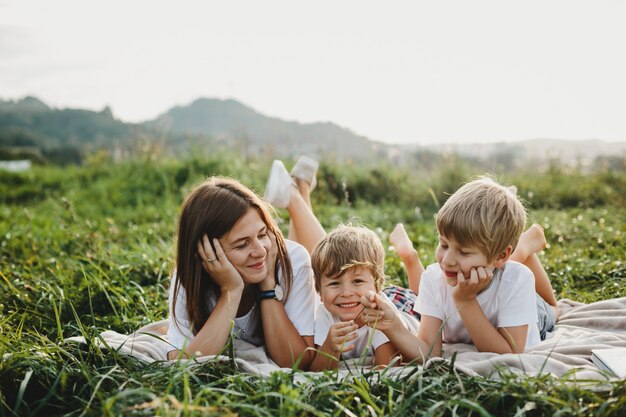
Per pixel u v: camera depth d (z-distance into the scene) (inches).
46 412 80.6
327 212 269.3
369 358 101.8
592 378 81.6
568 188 331.0
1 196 371.9
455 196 93.3
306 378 80.8
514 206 92.7
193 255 98.2
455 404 70.5
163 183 343.9
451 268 92.2
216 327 95.0
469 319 95.3
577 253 173.6
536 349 96.4
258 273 97.5
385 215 262.4
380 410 72.4
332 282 98.3
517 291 97.1
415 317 119.6
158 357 96.0
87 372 82.4
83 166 436.8
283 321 100.1
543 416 70.3
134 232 228.8
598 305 117.3
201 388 76.2
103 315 133.6
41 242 202.1
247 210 96.8
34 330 110.4
